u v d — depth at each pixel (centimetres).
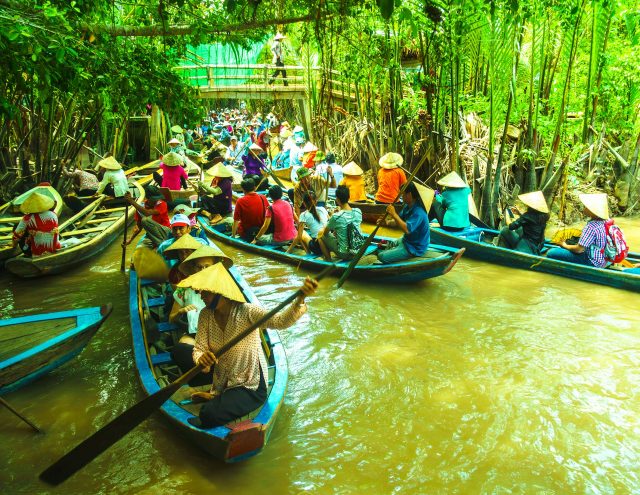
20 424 413
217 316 358
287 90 1750
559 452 376
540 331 564
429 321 594
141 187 1142
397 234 988
